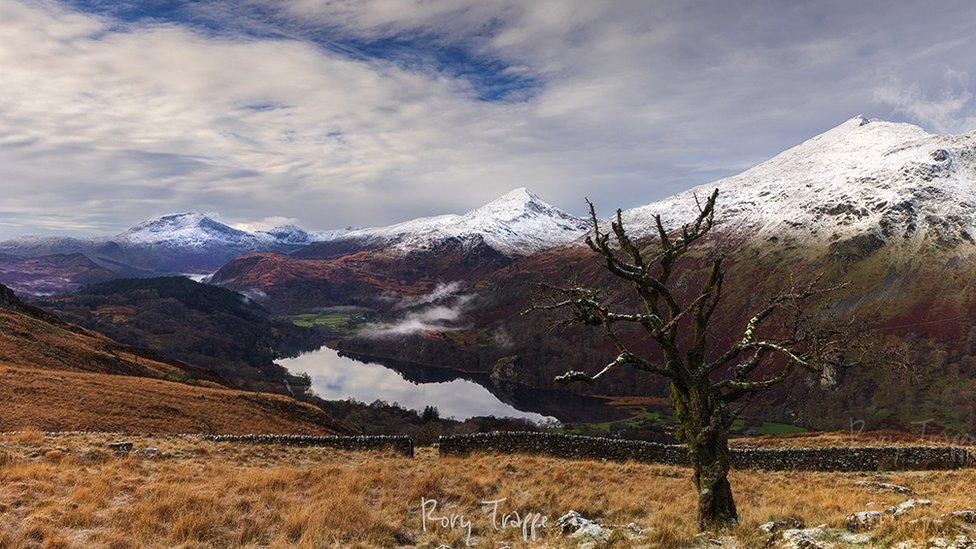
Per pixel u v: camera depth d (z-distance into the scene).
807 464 32.91
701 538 13.71
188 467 21.58
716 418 15.55
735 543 13.13
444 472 22.80
